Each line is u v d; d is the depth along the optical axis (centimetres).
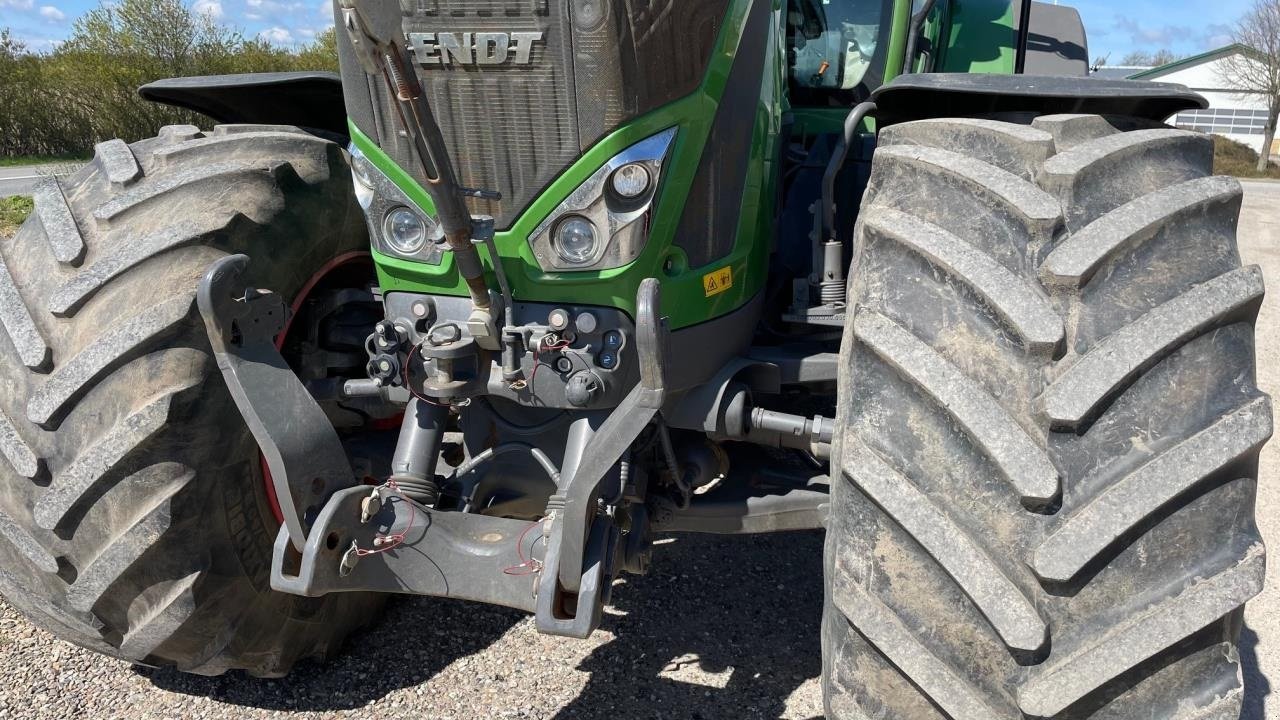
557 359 196
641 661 262
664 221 193
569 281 192
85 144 2492
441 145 164
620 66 178
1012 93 187
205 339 205
